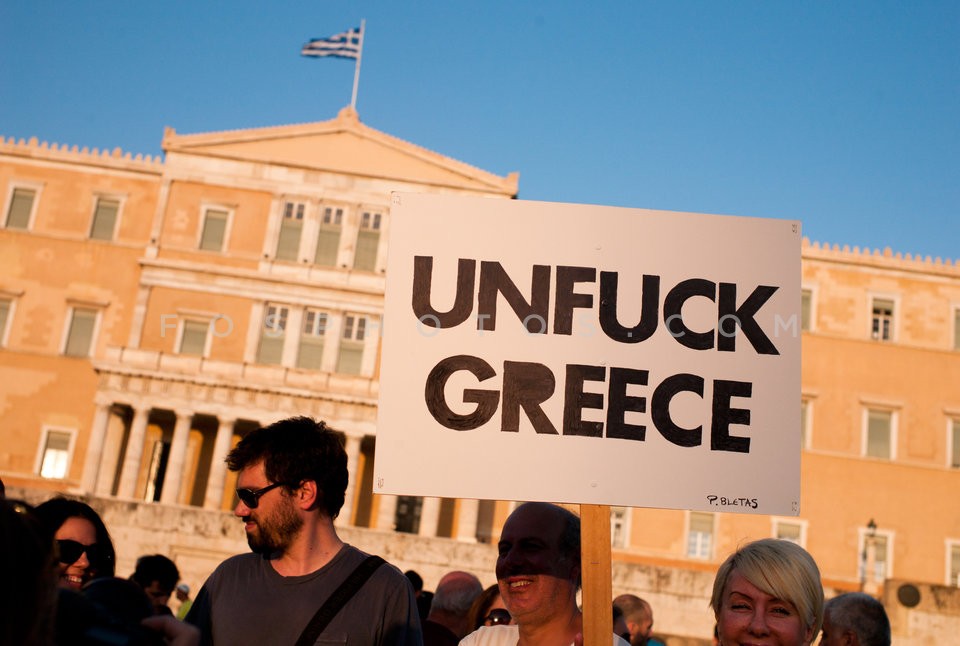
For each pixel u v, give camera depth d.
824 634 6.82
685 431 5.67
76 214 56.97
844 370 57.47
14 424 54.25
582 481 5.55
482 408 5.59
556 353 5.68
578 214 5.84
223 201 57.06
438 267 5.73
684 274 5.83
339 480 5.60
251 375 53.72
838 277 58.47
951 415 57.47
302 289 56.28
